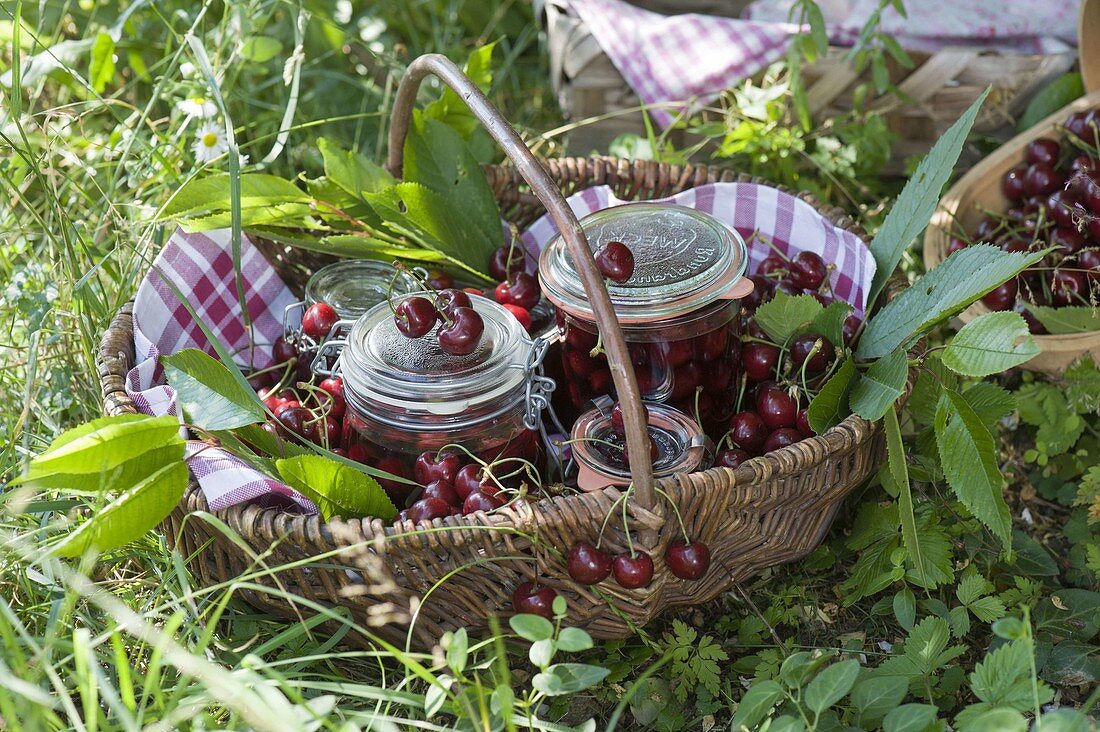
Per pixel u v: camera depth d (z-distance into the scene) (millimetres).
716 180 1162
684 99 1364
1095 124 1208
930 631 925
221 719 897
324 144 1088
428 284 1055
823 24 1255
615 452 918
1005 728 784
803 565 1035
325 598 907
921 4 1376
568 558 861
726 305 954
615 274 921
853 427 908
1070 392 1101
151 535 999
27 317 1080
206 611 901
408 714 919
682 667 942
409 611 891
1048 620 981
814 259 1045
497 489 917
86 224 1230
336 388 1019
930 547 981
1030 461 1122
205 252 1061
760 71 1377
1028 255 867
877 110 1376
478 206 1119
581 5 1388
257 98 1593
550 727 851
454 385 911
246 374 1078
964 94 1374
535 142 1450
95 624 952
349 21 1687
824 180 1420
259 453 971
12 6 1422
